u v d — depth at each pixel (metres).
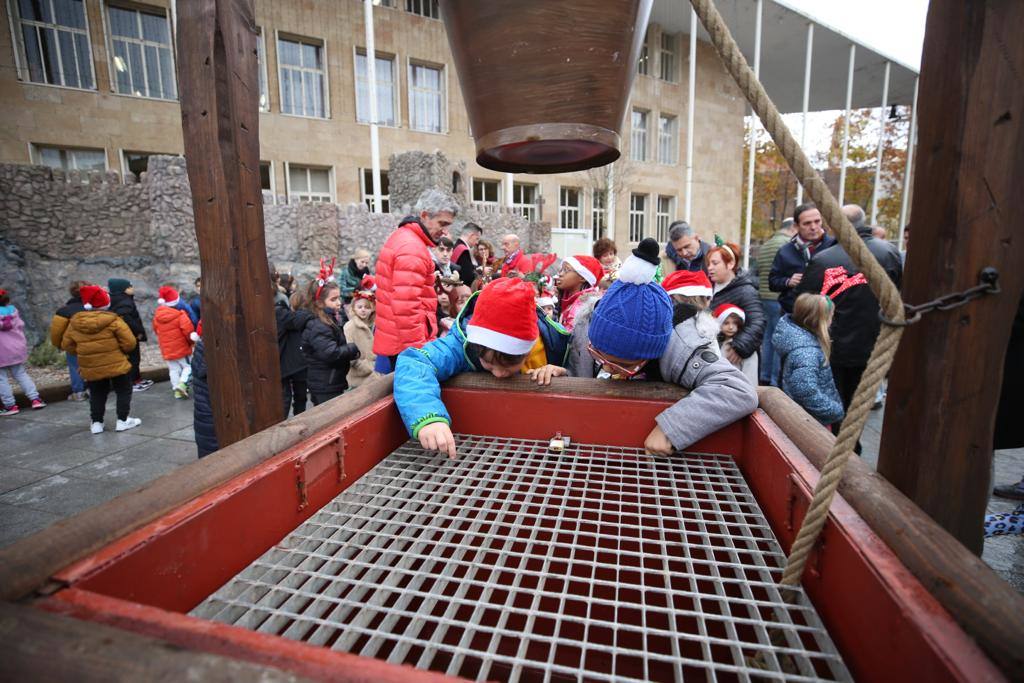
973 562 0.68
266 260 1.72
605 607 1.19
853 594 0.81
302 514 1.18
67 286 9.34
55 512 3.32
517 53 1.03
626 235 21.66
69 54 12.94
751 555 1.15
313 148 15.73
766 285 5.48
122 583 0.76
